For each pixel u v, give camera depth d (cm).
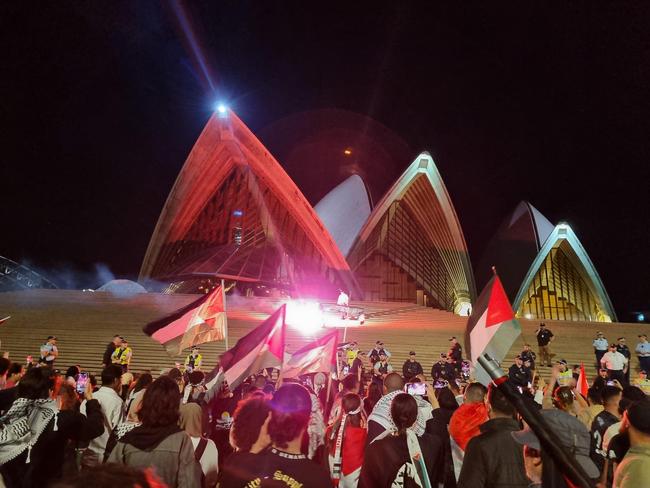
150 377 620
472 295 4606
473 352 411
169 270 4281
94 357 1911
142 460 328
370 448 377
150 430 336
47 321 2252
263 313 2505
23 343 2022
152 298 2650
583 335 2441
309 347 771
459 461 487
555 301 4791
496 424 339
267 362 560
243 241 4241
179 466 333
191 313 659
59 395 511
